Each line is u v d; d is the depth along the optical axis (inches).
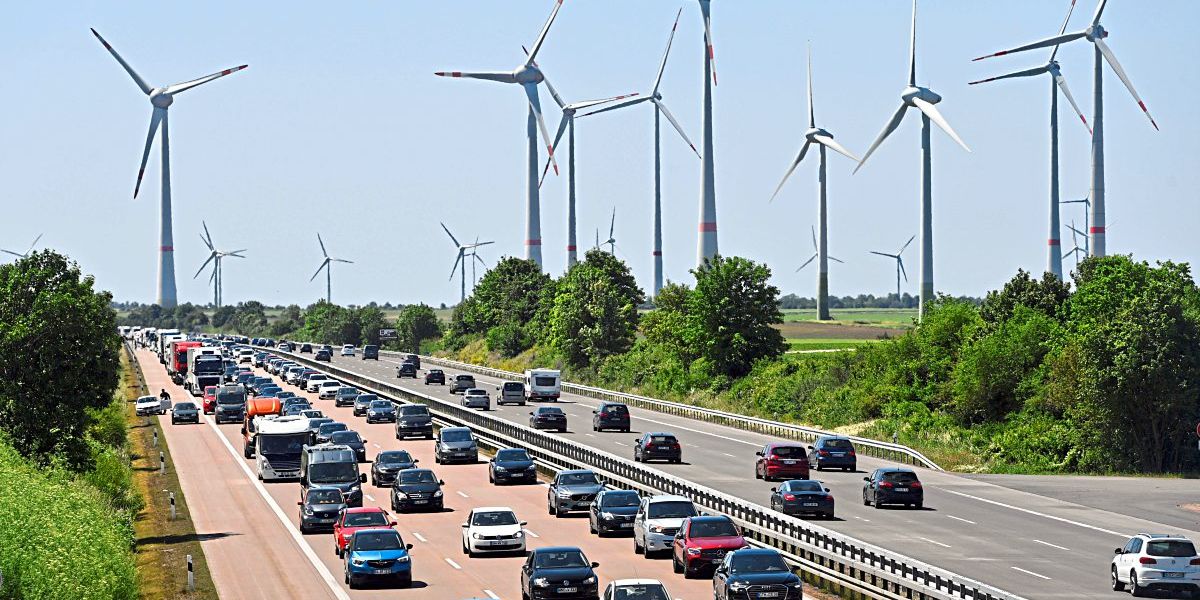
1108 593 3048.7
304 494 4712.1
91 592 3006.9
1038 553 3661.4
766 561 2906.0
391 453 5782.5
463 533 4025.6
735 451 6614.2
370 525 3900.1
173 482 5915.4
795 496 4360.2
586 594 3036.4
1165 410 6190.9
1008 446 6668.3
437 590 3373.5
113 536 3695.9
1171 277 7431.1
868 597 3004.4
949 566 3412.9
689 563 3361.2
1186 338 6284.5
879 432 7559.1
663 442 6053.2
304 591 3425.2
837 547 3294.8
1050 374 7032.5
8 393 4702.3
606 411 7578.7
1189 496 5123.0
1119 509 4714.6
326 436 6692.9
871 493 4702.3
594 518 4234.7
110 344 4874.5
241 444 7485.2
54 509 3553.2
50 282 4943.4
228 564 3878.0
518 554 3914.9
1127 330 6294.3
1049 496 5108.3
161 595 3444.9
